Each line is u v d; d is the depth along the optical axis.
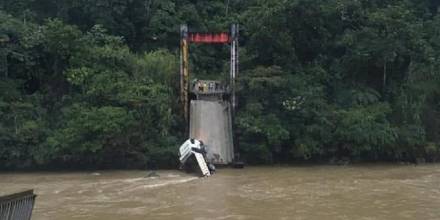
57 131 38.84
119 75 41.66
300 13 46.53
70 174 36.84
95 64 42.22
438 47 51.59
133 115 39.06
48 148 37.97
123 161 39.38
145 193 28.92
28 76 42.78
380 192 28.98
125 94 39.75
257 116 41.62
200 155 36.75
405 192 28.94
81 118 37.75
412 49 46.97
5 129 38.16
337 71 46.81
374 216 22.97
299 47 48.25
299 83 43.69
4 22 41.94
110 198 27.52
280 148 41.53
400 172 37.47
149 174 36.16
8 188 30.98
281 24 45.75
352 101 44.53
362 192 29.02
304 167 40.28
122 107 39.50
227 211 24.16
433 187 30.64
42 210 24.61
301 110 41.88
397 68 47.44
